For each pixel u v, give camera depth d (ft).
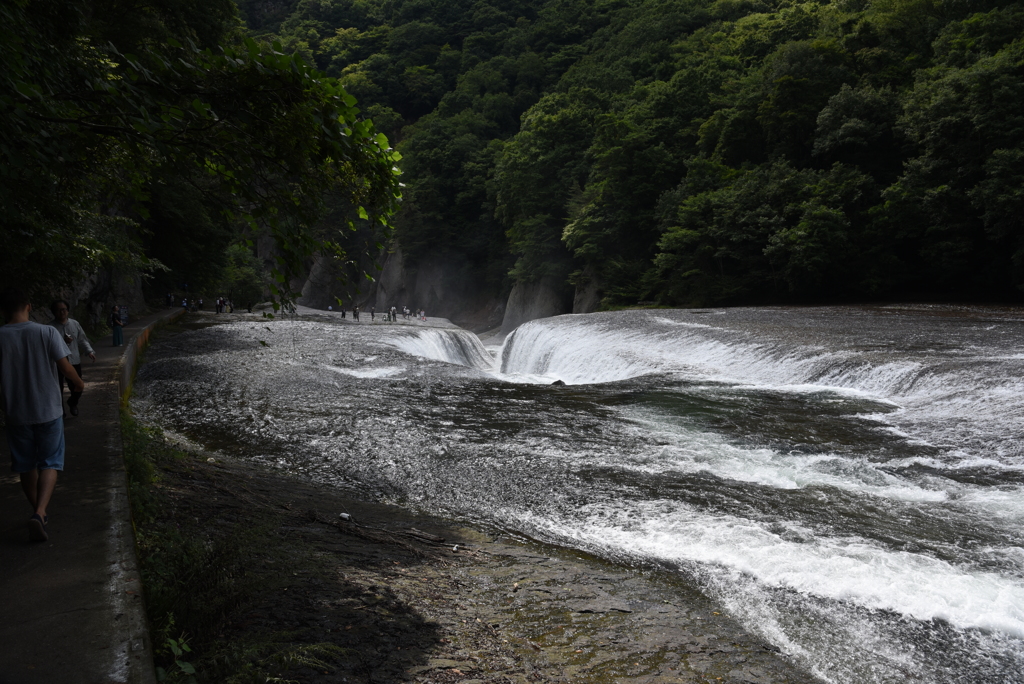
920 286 143.74
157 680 11.50
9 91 13.12
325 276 302.86
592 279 195.11
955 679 16.60
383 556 22.71
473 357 122.31
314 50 453.58
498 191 254.27
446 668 14.67
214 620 15.21
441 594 19.61
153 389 57.77
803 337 70.59
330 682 13.33
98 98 14.65
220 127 15.16
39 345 16.19
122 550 15.66
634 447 38.75
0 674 10.46
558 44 370.73
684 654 16.87
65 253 33.12
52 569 14.57
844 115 149.89
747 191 153.69
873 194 141.90
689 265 164.96
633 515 28.73
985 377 45.85
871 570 22.85
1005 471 32.96
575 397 53.42
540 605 19.49
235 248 204.23
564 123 225.35
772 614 19.81
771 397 50.65
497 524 28.58
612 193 189.78
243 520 24.41
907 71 166.50
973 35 146.00
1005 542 25.38
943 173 130.41
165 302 150.20
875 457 35.73
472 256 288.30
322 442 40.91
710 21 312.91
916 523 27.30
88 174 17.26
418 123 350.84
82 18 19.74
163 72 14.75
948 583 21.83
